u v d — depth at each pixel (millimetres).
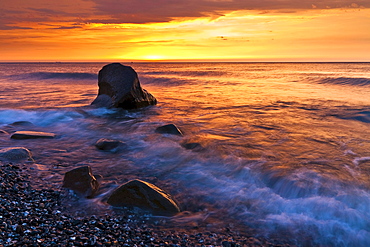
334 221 5328
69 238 4613
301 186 6512
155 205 5801
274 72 53656
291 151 9008
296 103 17547
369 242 4785
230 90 25531
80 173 6797
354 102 17438
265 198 6266
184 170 7883
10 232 4664
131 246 4516
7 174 7188
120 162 8523
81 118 14484
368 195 6062
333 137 10438
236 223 5375
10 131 12094
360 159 8180
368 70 60375
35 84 33781
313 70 63531
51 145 10133
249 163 8055
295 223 5336
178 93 23969
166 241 4727
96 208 5809
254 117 14078
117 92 16203
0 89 27578
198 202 6188
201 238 4852
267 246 4688
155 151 9375
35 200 5941
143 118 14398
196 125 12766
